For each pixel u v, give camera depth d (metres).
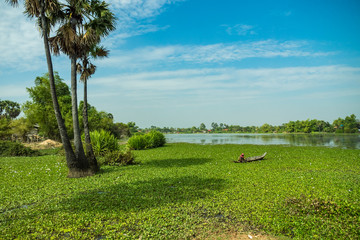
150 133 35.75
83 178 11.62
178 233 5.46
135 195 8.50
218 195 8.30
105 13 13.70
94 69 15.29
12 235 5.46
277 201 7.50
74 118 12.26
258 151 25.16
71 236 5.45
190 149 28.86
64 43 12.43
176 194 8.52
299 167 14.06
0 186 10.13
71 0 12.12
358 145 34.12
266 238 5.25
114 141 19.16
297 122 155.50
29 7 10.78
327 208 6.47
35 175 12.48
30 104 39.00
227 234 5.46
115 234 5.46
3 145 24.84
